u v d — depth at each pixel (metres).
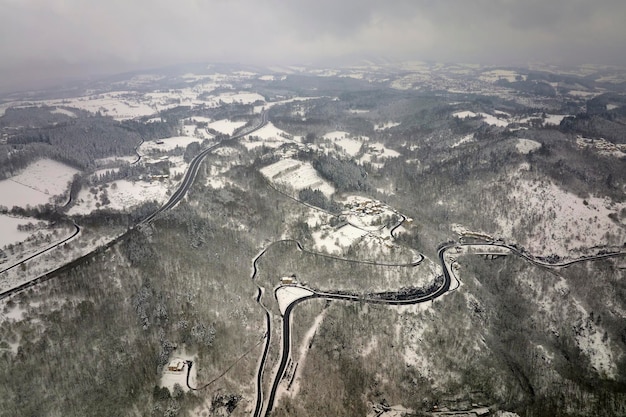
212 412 195.00
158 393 193.62
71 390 187.12
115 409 184.00
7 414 172.62
